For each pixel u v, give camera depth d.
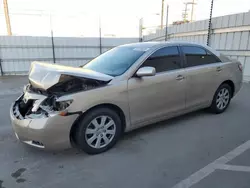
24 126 2.45
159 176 2.29
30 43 13.16
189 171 2.36
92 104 2.54
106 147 2.80
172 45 3.40
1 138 3.26
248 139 3.10
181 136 3.21
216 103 4.04
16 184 2.19
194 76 3.51
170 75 3.21
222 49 8.09
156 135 3.25
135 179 2.24
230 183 2.16
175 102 3.36
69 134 2.47
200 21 8.99
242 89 6.35
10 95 6.92
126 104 2.82
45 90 2.59
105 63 3.32
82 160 2.61
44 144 2.43
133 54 3.19
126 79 2.82
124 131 2.97
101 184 2.18
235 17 7.37
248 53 7.17
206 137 3.17
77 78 2.54
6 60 13.05
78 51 14.05
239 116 4.02
